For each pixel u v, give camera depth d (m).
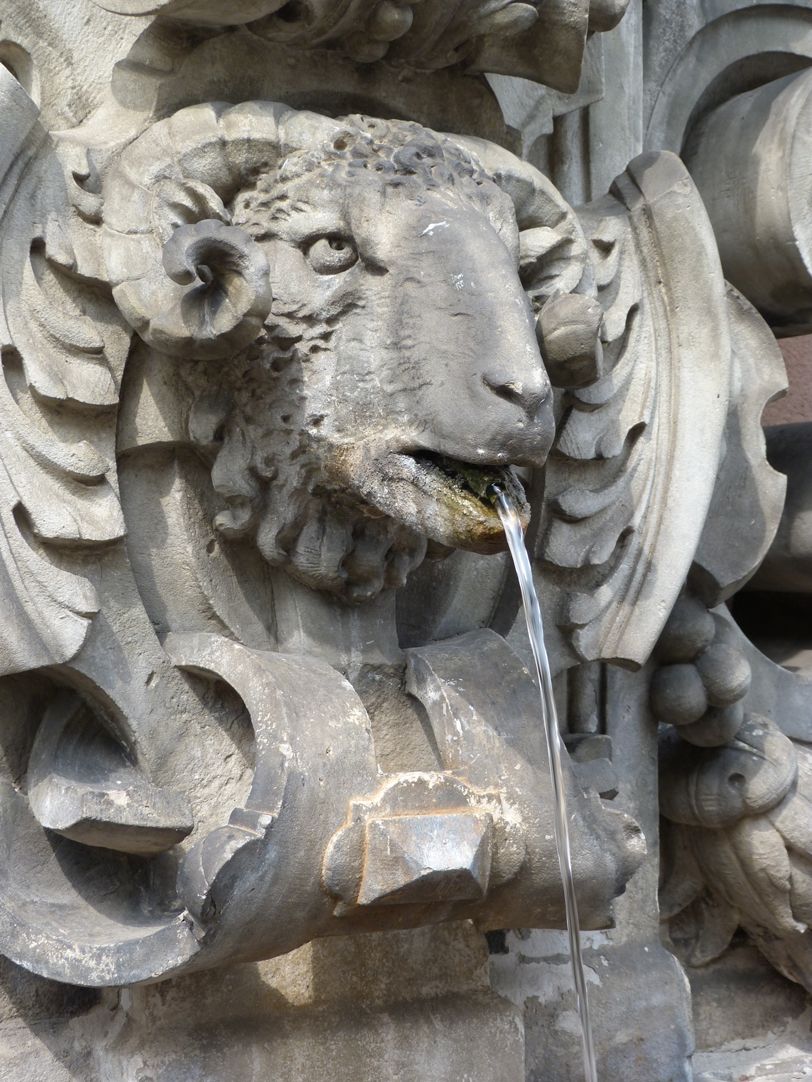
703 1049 5.81
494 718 4.11
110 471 3.95
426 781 3.88
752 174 5.68
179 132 3.93
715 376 4.91
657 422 4.88
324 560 4.11
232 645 3.94
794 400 7.55
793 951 5.79
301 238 3.85
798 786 5.46
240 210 3.96
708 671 5.34
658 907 5.55
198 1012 4.15
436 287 3.67
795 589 6.31
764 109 5.79
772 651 6.51
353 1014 4.34
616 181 5.03
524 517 3.77
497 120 4.62
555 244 4.38
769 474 5.43
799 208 5.57
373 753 3.86
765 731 5.48
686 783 5.50
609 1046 5.14
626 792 5.42
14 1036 4.17
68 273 3.91
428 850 3.73
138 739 3.98
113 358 3.96
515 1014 4.59
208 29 4.06
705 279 4.89
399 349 3.72
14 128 3.78
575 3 4.20
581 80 5.21
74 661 3.84
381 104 4.39
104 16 4.25
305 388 3.86
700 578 5.36
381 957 4.44
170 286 3.80
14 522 3.75
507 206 3.97
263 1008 4.23
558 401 4.64
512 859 3.96
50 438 3.85
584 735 5.24
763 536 5.42
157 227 3.87
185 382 4.05
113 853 4.12
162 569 4.15
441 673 4.18
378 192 3.78
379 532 4.17
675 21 6.07
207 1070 4.07
